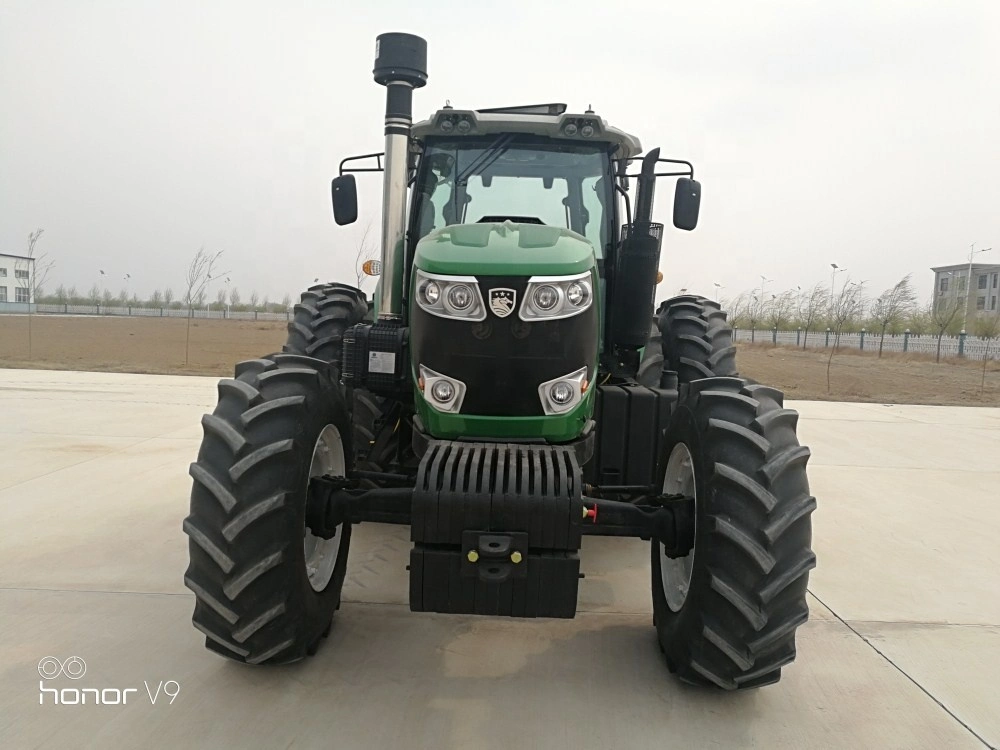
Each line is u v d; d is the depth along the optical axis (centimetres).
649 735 226
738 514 222
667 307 466
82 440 654
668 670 266
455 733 223
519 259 261
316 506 248
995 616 326
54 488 492
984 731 235
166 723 224
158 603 312
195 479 229
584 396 270
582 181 359
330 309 425
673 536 246
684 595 261
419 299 268
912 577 373
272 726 224
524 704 241
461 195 358
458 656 274
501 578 221
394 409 337
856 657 283
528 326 258
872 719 240
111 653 268
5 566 351
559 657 275
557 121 344
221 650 241
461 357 262
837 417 953
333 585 281
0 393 945
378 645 281
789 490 226
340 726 225
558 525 222
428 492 225
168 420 764
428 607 230
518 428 264
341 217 379
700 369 402
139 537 396
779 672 234
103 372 1253
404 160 310
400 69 301
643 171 321
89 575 342
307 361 269
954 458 685
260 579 227
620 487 288
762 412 240
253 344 2200
